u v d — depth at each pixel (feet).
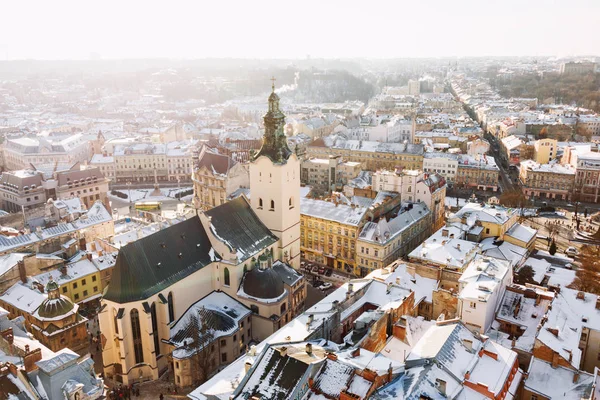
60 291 416.87
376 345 287.89
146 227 538.06
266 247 417.28
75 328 360.89
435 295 353.10
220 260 382.22
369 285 360.89
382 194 569.64
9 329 256.73
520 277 434.30
